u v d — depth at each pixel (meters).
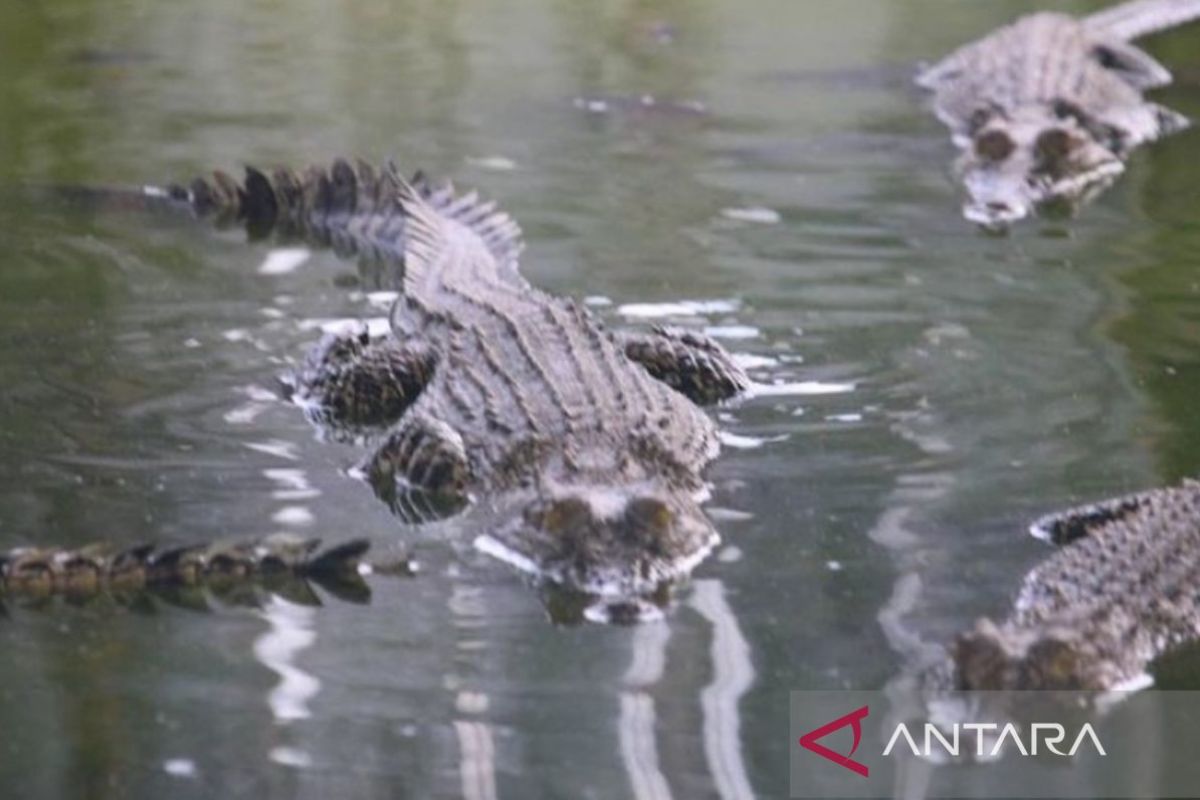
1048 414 24.23
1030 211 34.62
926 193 35.53
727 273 30.27
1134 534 19.28
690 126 40.75
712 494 22.06
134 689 17.45
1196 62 48.88
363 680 17.62
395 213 34.12
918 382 25.50
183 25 51.75
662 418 23.23
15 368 26.14
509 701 17.16
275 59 47.72
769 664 17.80
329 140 39.44
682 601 19.34
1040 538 20.53
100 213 34.31
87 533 20.94
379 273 31.28
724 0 55.34
